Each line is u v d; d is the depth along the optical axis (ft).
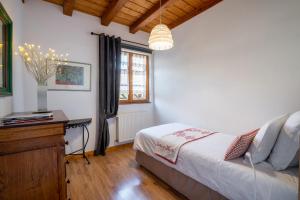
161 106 12.41
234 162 4.55
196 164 5.21
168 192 6.27
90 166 8.34
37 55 6.72
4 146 3.36
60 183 3.96
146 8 9.26
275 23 6.50
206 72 9.20
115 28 10.72
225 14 8.19
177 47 10.96
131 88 11.89
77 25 9.25
